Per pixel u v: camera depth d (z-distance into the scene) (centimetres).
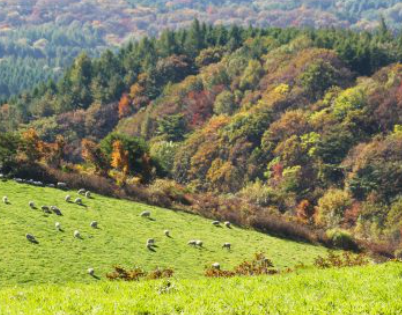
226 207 6444
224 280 2339
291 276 2433
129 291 2117
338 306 1789
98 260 4169
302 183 13438
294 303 1830
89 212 5331
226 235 5541
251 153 14875
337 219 9688
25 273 3722
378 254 6091
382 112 14562
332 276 2364
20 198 5319
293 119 15062
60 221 4875
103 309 1780
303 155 14112
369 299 1892
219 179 14650
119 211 5612
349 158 13600
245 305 1803
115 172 7319
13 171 6069
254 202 11744
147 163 8050
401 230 10894
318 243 6122
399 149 13050
